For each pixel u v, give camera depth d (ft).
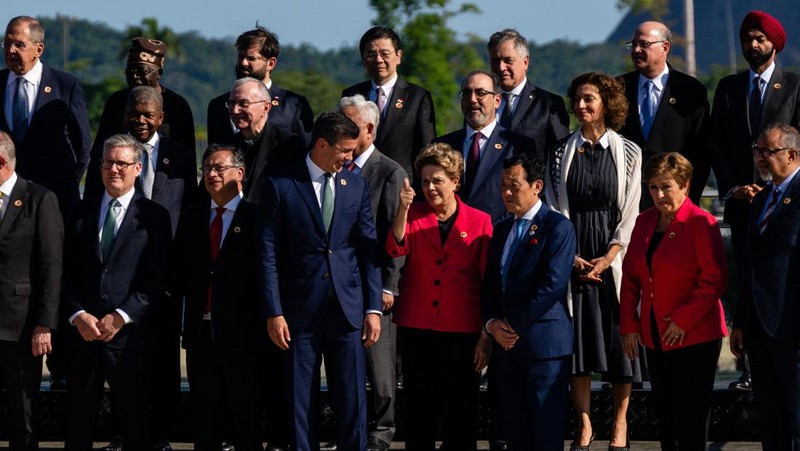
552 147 92.68
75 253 90.68
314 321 85.61
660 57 97.09
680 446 84.28
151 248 89.97
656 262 84.94
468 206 89.51
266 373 90.43
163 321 90.99
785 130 83.20
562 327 84.53
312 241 85.61
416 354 87.86
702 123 97.19
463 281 87.56
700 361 83.61
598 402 97.04
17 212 90.12
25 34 98.17
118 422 90.07
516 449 85.46
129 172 89.71
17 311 89.66
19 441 90.22
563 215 85.87
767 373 83.76
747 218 93.04
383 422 92.17
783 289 81.97
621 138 91.40
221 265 88.22
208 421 89.20
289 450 89.10
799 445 81.92
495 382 92.22
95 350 89.20
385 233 90.99
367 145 92.17
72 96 100.27
